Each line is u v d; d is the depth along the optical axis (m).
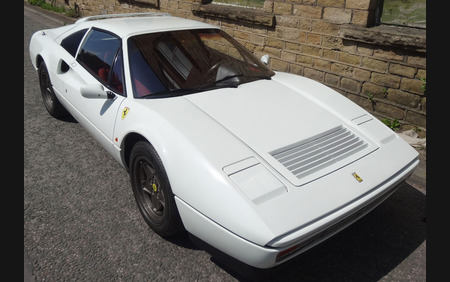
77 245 2.76
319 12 4.91
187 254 2.69
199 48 3.47
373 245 2.77
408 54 4.16
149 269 2.54
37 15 11.75
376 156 2.63
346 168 2.44
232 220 2.07
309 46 5.18
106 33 3.62
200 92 3.06
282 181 2.23
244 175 2.22
